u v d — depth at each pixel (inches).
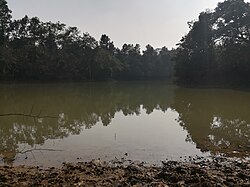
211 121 810.2
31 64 2807.6
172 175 378.6
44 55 2923.2
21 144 573.6
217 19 2268.7
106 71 3307.1
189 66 2369.6
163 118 869.8
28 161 464.1
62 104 1192.8
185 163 454.3
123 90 2065.7
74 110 1029.8
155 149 532.4
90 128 721.6
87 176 386.6
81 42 3248.0
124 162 460.1
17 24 3019.2
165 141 589.3
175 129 706.8
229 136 634.2
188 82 2412.6
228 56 2107.5
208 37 2287.2
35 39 3019.2
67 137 628.7
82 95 1625.2
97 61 3225.9
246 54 2000.5
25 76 2810.0
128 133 661.3
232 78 2166.6
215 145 561.6
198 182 354.9
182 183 354.9
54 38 3144.7
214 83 2206.0
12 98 1402.6
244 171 408.2
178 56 2481.5
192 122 796.6
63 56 3048.7
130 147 544.7
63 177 378.3
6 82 2645.2
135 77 3843.5
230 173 398.0
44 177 378.9
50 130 699.4
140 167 432.1
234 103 1197.7
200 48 2317.9
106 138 614.9
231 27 2137.1
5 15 2888.8
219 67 2226.9
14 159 474.6
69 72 3068.4
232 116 885.2
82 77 3191.4
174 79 3019.2
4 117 848.9
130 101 1347.2
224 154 503.5
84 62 3208.7
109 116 909.8
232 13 2123.5
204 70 2306.8
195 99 1387.8
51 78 2960.1
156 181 363.9
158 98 1483.8
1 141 597.9
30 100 1317.7
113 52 3914.9
